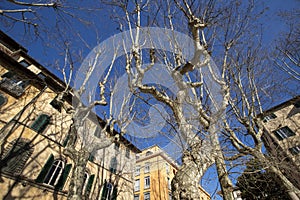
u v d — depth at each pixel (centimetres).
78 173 547
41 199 905
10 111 955
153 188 2031
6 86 970
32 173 914
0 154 829
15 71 1059
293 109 1357
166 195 1922
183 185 371
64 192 1010
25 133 962
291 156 567
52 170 1028
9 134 898
